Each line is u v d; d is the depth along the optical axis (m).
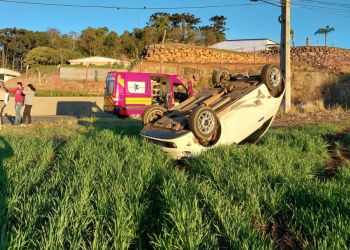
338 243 3.61
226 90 9.80
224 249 3.92
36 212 4.41
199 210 4.53
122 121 19.05
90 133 12.70
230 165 6.68
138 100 20.98
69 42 80.56
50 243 3.54
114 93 20.58
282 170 6.36
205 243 3.87
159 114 10.09
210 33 68.62
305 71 36.28
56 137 12.70
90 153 7.86
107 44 72.69
